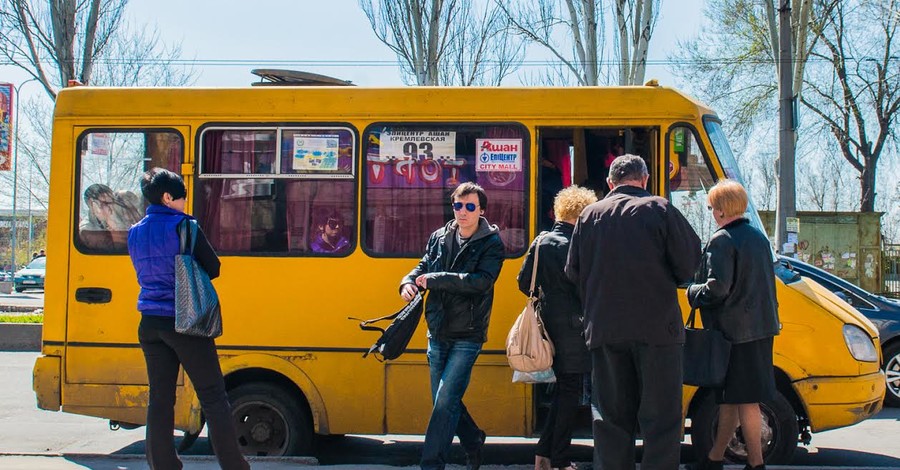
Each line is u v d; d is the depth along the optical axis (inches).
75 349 243.9
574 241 183.6
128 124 248.5
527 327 205.3
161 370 195.0
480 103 243.3
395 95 245.3
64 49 781.9
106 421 331.9
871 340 241.4
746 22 1176.8
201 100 247.6
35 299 1258.6
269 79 272.4
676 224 173.8
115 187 247.6
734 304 204.4
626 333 171.6
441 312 205.0
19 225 2664.9
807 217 1012.5
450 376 203.0
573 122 240.4
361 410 239.6
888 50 1234.6
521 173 242.1
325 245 243.4
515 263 238.8
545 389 243.4
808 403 233.6
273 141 246.7
